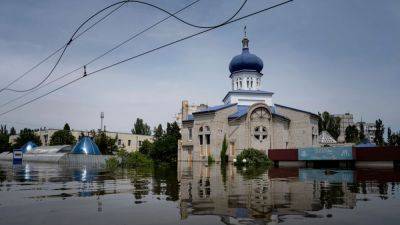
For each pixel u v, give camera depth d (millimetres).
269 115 62281
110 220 9531
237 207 11586
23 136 107500
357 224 9000
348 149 41562
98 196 14398
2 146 112375
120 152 46656
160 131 99500
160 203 12484
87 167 44719
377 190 16219
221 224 9039
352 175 26172
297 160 46500
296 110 65312
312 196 14219
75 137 108500
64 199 13438
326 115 110500
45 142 112562
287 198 13641
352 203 12328
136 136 112312
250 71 71750
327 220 9484
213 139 62094
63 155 66062
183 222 9273
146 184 19797
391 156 39188
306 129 64250
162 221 9406
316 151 44656
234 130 62281
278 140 62844
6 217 9883
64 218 9773
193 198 13734
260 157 51625
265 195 14547
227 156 61562
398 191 15812
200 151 64312
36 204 12172
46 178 24328
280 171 33312
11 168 40594
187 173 30922
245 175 27766
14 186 18453
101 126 101812
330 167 40531
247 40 73375
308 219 9633
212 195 14664
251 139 60656
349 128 113250
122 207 11609
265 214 10352
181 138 74188
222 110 63469
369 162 40688
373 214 10320
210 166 47281
